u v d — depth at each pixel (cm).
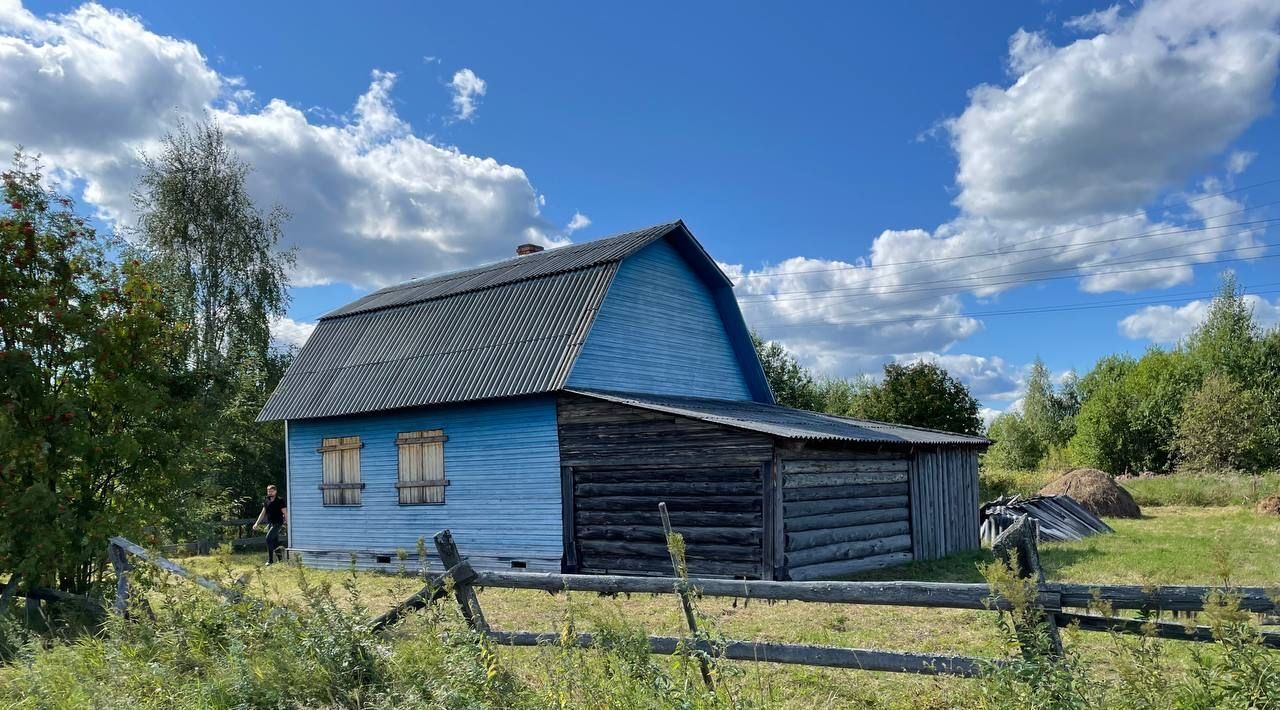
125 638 718
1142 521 2402
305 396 2009
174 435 1163
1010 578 457
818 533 1445
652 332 1905
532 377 1616
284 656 596
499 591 1296
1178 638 436
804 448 1412
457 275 2384
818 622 962
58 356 1079
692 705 467
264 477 2850
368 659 599
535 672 622
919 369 3077
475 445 1728
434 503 1778
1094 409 4844
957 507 1942
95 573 1070
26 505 974
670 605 1114
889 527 1659
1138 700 407
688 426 1454
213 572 765
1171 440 4322
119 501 1117
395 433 1856
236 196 3303
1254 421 3747
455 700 518
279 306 3350
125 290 1141
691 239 1984
